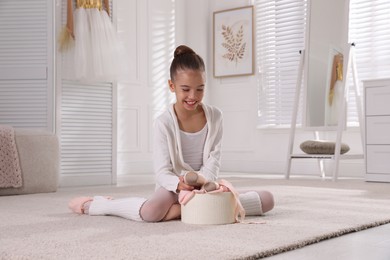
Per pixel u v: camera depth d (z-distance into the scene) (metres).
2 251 1.34
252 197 1.96
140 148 5.39
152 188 3.44
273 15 5.48
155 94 5.57
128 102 5.30
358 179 4.39
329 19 4.50
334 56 4.44
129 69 4.30
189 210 1.80
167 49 5.72
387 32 4.64
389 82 3.96
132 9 5.38
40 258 1.26
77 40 3.93
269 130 5.41
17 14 3.88
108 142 4.11
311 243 1.49
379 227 1.79
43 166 3.25
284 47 5.36
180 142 1.95
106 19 4.10
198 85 1.84
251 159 5.55
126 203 1.91
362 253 1.35
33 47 3.86
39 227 1.74
